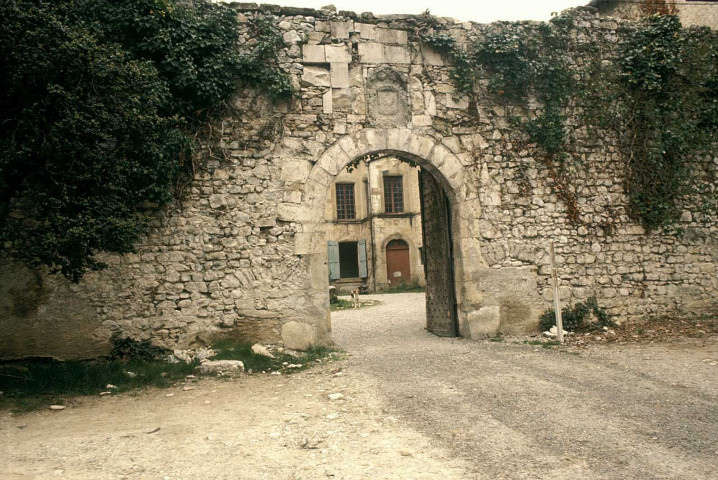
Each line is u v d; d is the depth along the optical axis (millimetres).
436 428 4133
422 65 8688
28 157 5461
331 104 8289
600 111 9133
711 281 9289
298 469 3361
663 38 9344
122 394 5660
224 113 7879
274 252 7863
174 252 7496
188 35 7578
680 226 9266
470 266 8523
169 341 7355
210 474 3301
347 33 8445
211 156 7742
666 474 3125
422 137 8531
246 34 8062
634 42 9391
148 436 4113
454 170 8625
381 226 24641
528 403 4723
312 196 8086
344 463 3449
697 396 4777
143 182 6797
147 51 7355
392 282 24797
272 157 7996
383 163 24922
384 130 8398
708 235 9375
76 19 6031
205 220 7656
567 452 3525
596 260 8906
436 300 9609
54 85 5266
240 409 4938
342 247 26219
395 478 3176
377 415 4566
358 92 8414
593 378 5566
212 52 7691
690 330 8258
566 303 8727
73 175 5602
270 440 3957
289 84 7965
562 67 8984
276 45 8094
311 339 7895
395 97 8555
